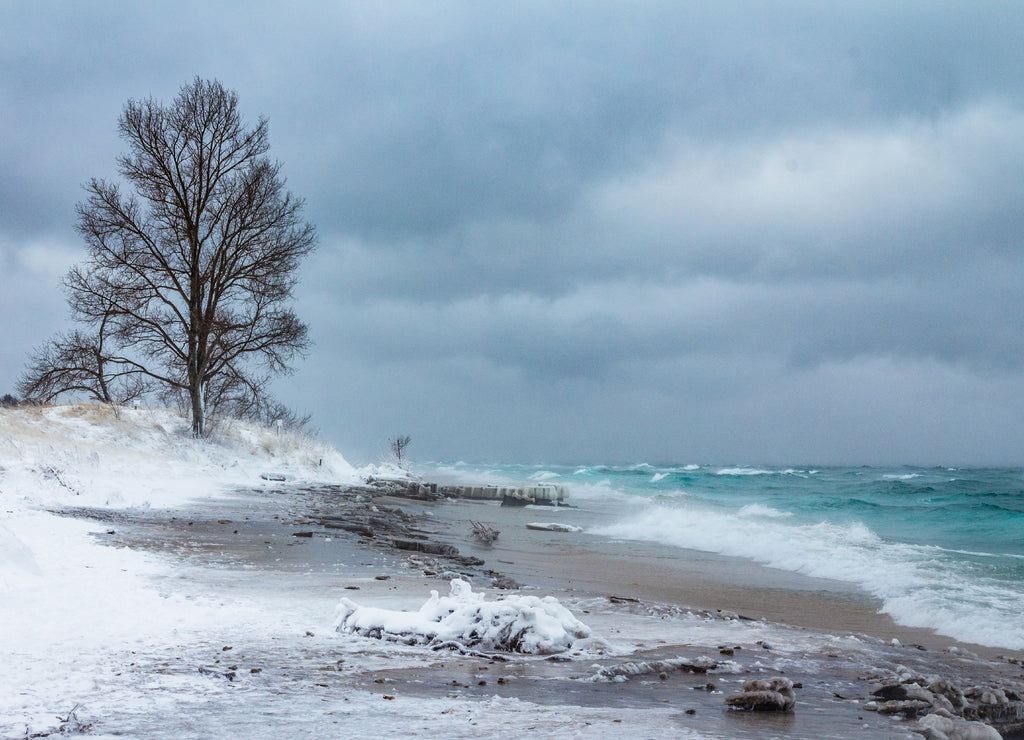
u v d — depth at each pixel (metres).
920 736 4.94
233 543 14.36
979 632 10.79
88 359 34.19
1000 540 23.77
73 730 4.23
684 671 6.81
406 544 16.34
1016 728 5.94
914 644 10.08
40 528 13.01
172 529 15.44
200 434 32.88
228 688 5.34
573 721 4.89
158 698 4.97
